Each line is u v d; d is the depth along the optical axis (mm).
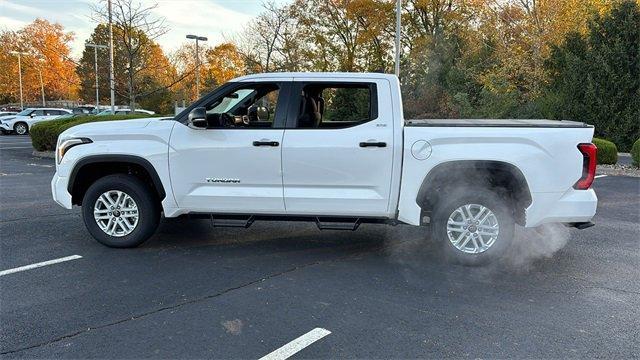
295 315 3893
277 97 5211
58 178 5512
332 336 3555
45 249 5551
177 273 4812
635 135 16844
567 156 4801
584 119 17359
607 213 7809
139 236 5480
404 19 29938
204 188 5258
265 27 30469
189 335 3553
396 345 3438
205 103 5328
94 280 4609
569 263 5262
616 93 16875
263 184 5152
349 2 30734
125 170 5652
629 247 5867
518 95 19812
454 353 3340
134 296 4242
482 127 4891
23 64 61156
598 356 3320
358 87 5156
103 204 5555
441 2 29141
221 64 41188
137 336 3535
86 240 5918
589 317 3920
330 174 5031
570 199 4836
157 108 42000
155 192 5574
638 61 16562
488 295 4348
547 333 3641
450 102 21516
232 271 4891
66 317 3832
